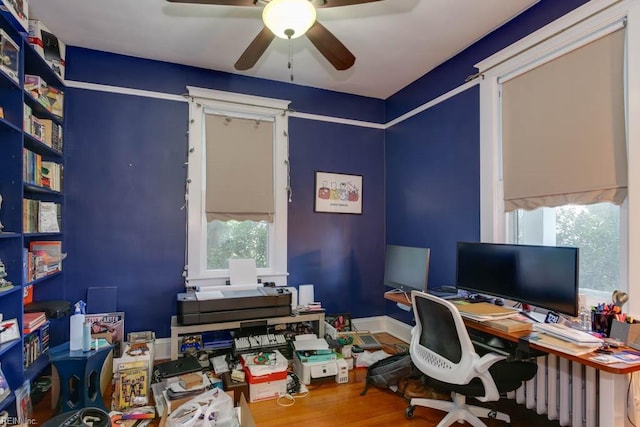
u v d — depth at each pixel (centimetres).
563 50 219
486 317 196
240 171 343
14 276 205
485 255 238
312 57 310
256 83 352
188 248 323
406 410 221
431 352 202
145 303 311
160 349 312
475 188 285
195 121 328
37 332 249
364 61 318
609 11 194
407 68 332
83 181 297
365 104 400
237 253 346
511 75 254
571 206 225
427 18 253
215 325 280
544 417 222
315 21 180
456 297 255
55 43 273
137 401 227
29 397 210
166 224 319
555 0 225
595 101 202
